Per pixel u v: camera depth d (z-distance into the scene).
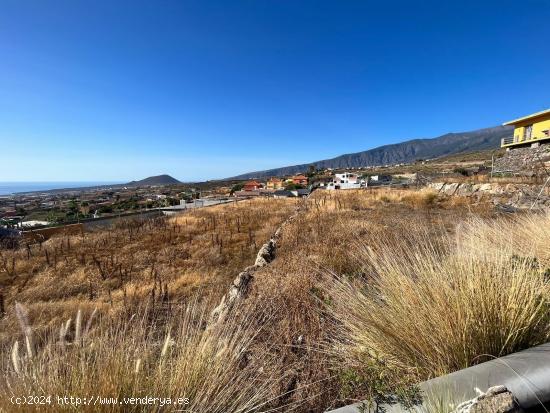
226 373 1.86
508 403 1.20
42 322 4.83
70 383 1.57
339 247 5.25
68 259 10.62
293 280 3.74
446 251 3.08
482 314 1.91
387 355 2.00
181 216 20.67
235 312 2.79
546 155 17.61
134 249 11.92
